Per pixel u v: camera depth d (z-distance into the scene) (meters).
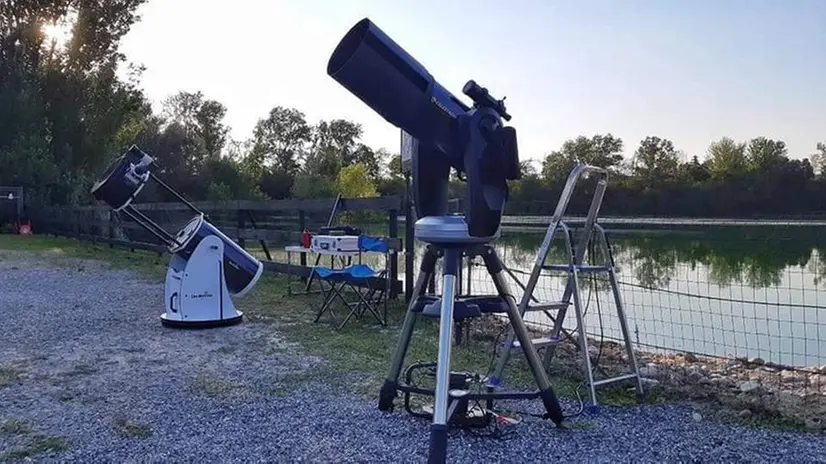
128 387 3.43
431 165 2.62
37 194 19.25
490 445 2.56
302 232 7.39
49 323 5.32
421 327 4.97
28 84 20.61
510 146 2.18
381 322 5.15
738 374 3.81
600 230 3.25
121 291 7.18
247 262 5.50
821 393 3.29
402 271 7.30
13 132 20.06
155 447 2.57
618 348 4.52
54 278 8.32
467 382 2.76
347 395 3.26
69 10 21.42
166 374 3.70
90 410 3.04
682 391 3.26
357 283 5.58
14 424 2.83
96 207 13.55
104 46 22.03
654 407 3.05
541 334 4.66
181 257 5.23
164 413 3.00
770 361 4.47
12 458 2.45
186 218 9.88
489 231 2.23
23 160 19.23
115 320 5.45
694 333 5.29
